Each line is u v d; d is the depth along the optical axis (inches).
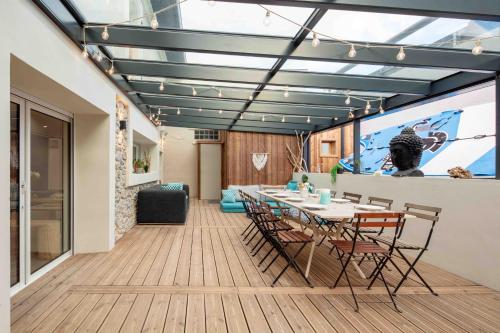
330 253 168.7
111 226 171.6
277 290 117.5
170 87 217.3
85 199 164.1
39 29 95.5
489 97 227.6
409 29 127.0
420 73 173.6
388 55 139.9
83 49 127.9
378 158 326.3
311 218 138.0
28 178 120.1
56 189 147.5
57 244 147.8
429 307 105.7
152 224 246.5
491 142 224.8
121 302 104.9
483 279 124.5
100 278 126.6
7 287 77.9
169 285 120.1
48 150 139.6
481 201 125.3
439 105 269.6
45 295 109.9
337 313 100.3
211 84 217.5
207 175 463.8
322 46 138.9
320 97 228.8
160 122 342.3
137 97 237.9
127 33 133.3
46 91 118.2
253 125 357.7
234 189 339.6
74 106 145.4
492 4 99.0
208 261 151.0
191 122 359.6
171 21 128.3
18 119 116.3
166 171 463.2
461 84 165.5
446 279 131.7
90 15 121.9
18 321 91.7
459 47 138.9
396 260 158.7
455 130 253.8
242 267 142.9
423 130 284.2
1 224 76.3
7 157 78.6
